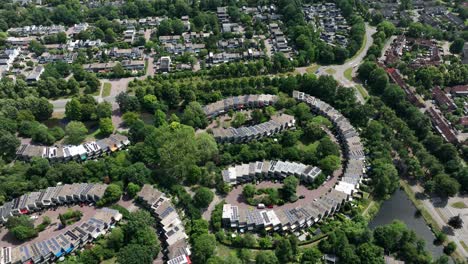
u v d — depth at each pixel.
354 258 198.25
